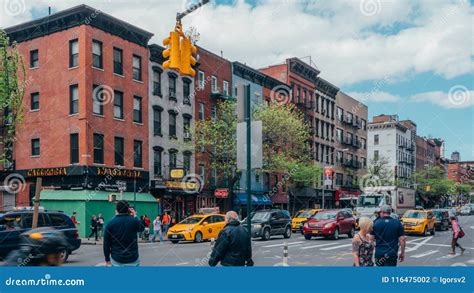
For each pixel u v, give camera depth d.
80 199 29.73
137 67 35.25
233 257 7.28
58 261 13.45
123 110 33.66
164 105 37.28
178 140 37.69
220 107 40.31
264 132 37.03
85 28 31.02
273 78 50.00
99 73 31.92
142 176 34.62
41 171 31.95
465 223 49.00
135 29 34.59
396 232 8.38
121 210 7.70
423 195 75.62
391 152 78.75
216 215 28.41
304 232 27.42
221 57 43.50
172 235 26.16
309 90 58.56
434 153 104.56
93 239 28.61
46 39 32.53
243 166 9.05
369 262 7.77
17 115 29.33
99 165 31.30
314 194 57.28
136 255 7.69
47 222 16.03
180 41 9.95
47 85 32.34
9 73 27.86
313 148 57.84
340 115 66.88
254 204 44.72
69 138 31.19
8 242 14.44
